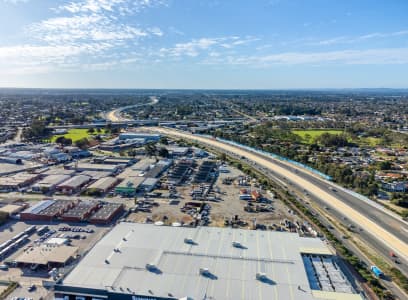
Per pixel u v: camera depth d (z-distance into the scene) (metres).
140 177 115.50
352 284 56.22
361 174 121.31
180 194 102.12
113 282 50.28
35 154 150.62
